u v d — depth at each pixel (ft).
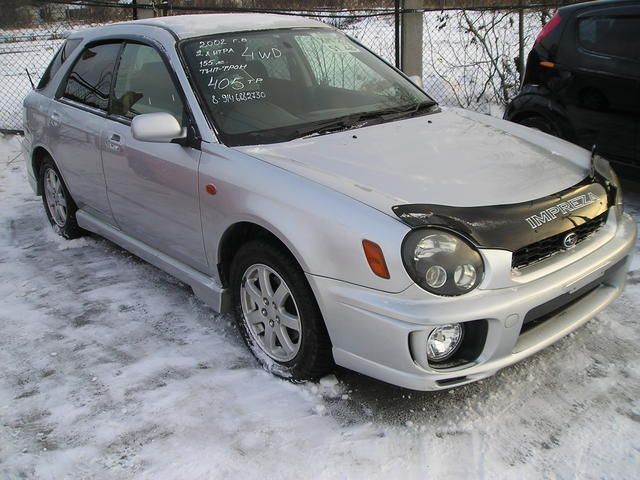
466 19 27.45
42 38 31.68
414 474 7.85
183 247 11.48
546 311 8.57
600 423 8.59
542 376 9.68
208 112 10.66
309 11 26.99
